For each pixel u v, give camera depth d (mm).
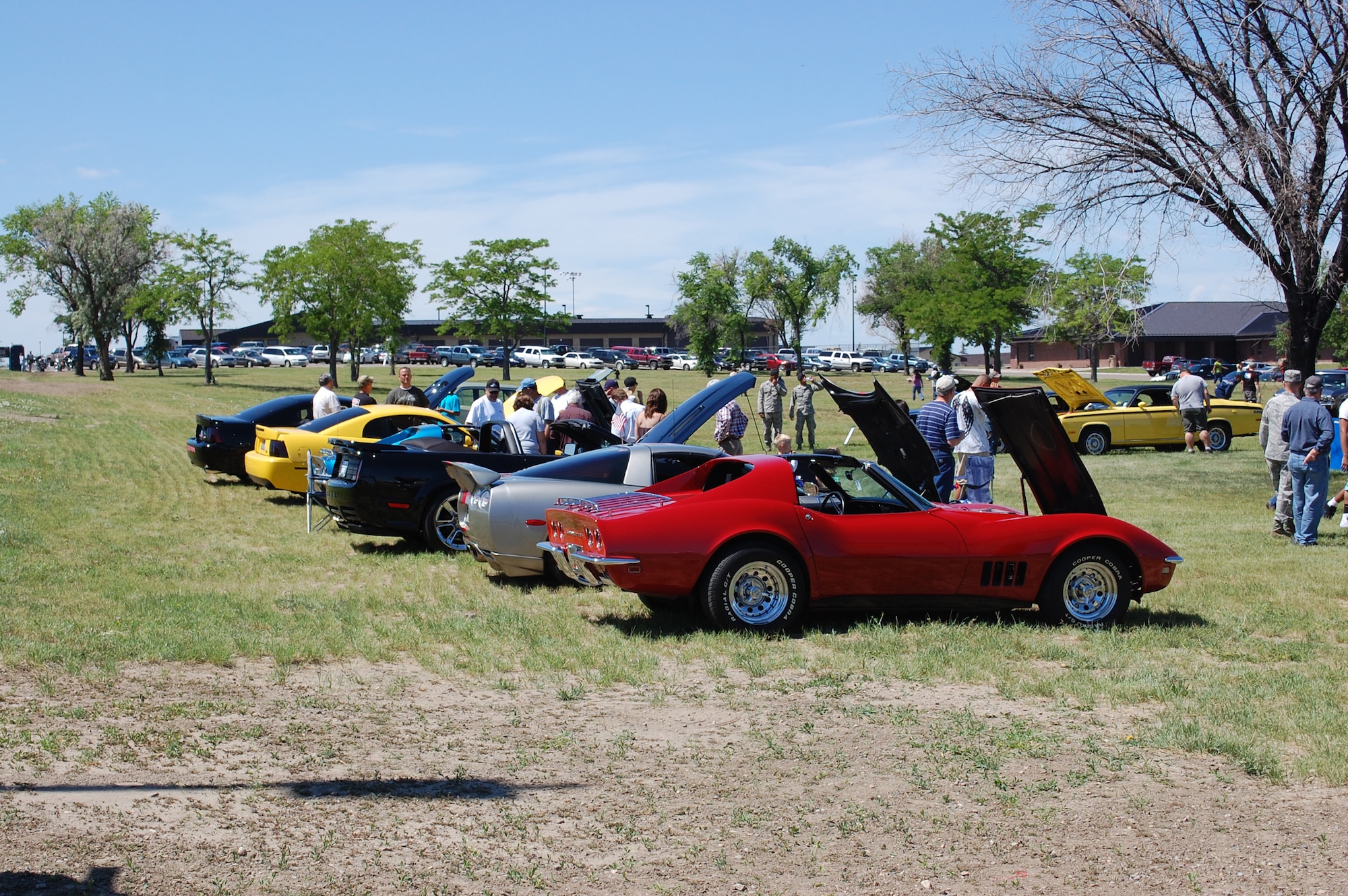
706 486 8547
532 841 4367
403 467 11320
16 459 19703
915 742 5562
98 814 4473
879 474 8398
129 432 26969
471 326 62281
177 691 6262
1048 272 17109
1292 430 11680
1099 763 5285
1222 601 8984
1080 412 23422
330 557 11078
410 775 5062
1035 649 7406
